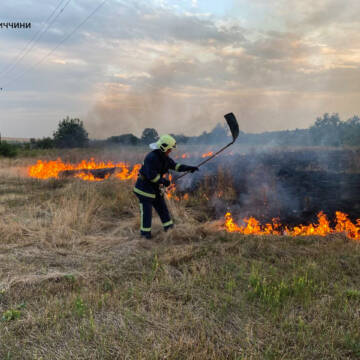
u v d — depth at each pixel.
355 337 2.51
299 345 2.44
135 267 3.76
